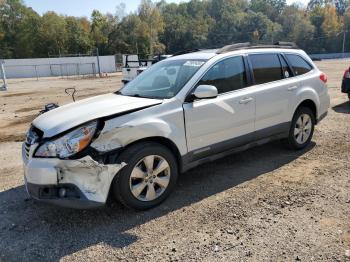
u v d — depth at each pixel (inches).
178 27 4224.9
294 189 177.0
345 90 386.6
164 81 189.5
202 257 125.4
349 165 206.7
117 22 3855.8
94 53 3575.3
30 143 152.6
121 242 137.8
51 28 3452.3
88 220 155.9
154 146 160.4
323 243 129.6
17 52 3425.2
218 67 189.9
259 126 205.6
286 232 138.1
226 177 197.2
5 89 955.3
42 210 167.6
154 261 124.9
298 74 231.8
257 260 121.7
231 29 4288.9
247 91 198.1
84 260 127.8
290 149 236.2
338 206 157.1
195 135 175.8
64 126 146.6
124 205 157.4
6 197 184.7
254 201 166.1
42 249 135.9
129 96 186.1
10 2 3496.6
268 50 219.0
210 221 149.8
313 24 4197.8
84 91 791.1
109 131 147.7
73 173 142.3
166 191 167.6
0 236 146.6
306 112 234.1
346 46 3924.7
